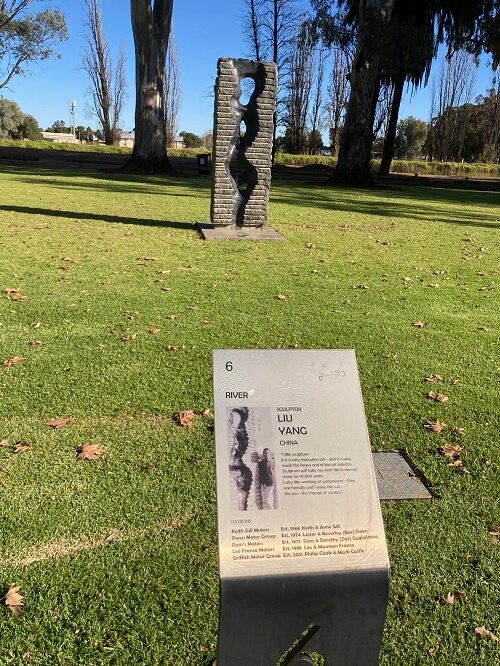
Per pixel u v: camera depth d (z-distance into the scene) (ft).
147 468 9.81
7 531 8.19
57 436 10.61
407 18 91.25
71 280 20.95
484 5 88.99
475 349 16.31
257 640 5.27
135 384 12.82
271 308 18.83
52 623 6.79
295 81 157.17
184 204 44.83
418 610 7.29
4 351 14.21
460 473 10.23
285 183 79.92
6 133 207.92
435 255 29.60
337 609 5.34
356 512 5.51
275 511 5.38
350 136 81.05
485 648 6.79
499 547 8.48
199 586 7.45
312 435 5.72
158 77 78.95
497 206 61.11
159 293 19.94
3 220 32.71
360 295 21.16
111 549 7.99
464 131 184.44
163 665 6.37
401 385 13.60
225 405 5.66
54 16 109.70
